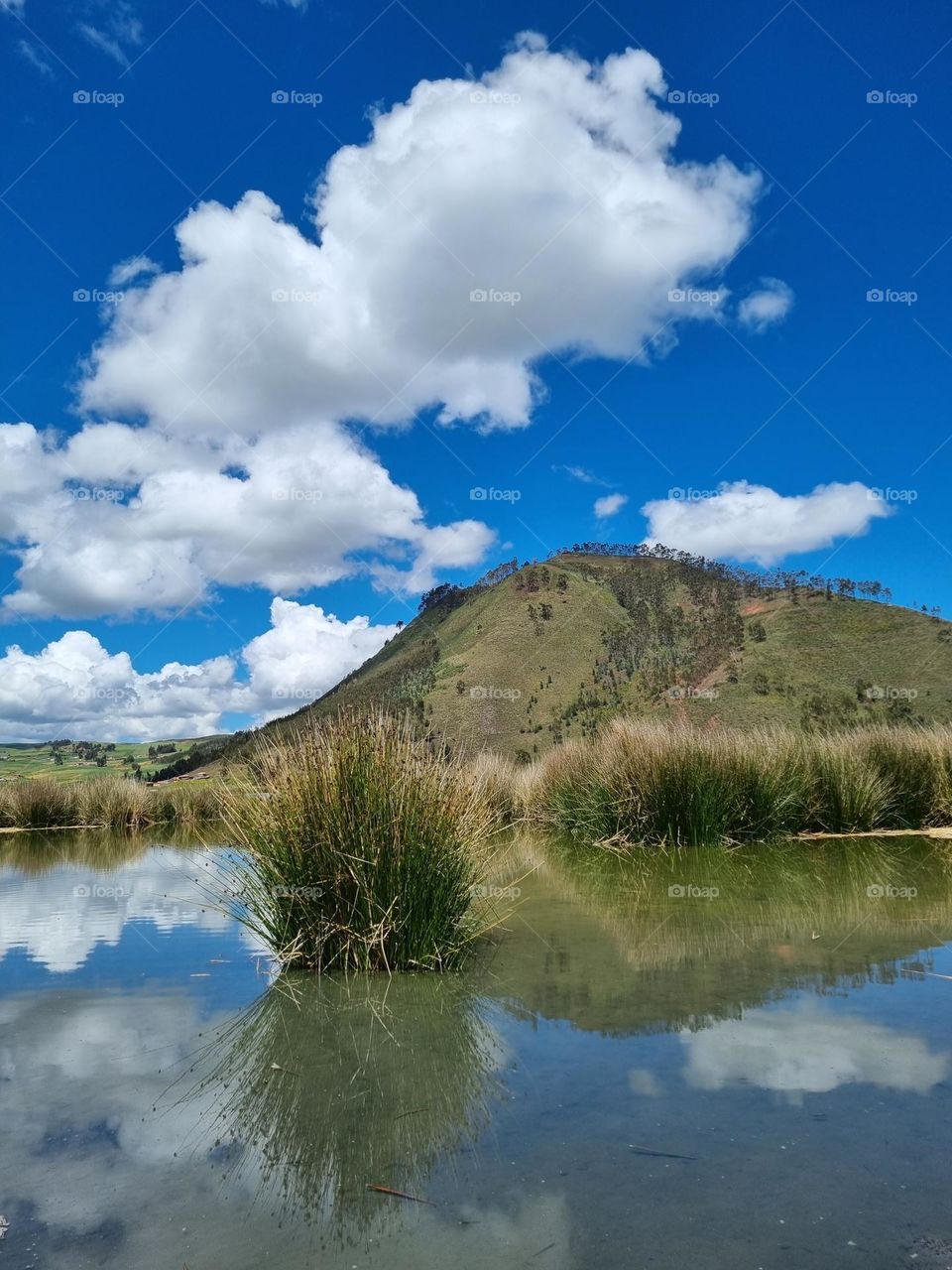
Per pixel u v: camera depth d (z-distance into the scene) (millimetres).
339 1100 2340
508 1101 2291
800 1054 2592
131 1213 1751
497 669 108812
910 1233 1594
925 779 10062
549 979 3613
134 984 3715
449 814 4383
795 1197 1739
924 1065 2477
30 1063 2697
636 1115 2164
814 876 6441
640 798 8945
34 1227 1701
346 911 4059
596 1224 1650
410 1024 3047
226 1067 2637
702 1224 1640
